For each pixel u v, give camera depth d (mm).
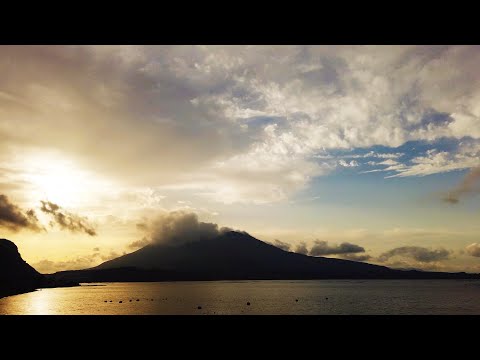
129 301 47000
